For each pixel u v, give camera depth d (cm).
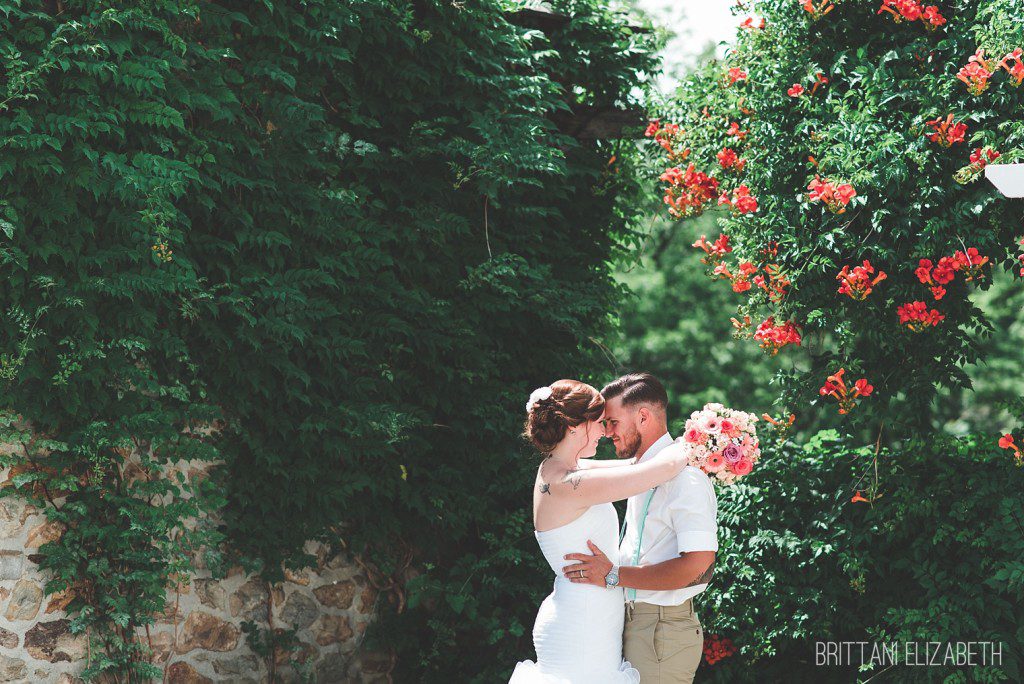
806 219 498
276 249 452
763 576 518
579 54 578
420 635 519
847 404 491
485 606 512
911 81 477
